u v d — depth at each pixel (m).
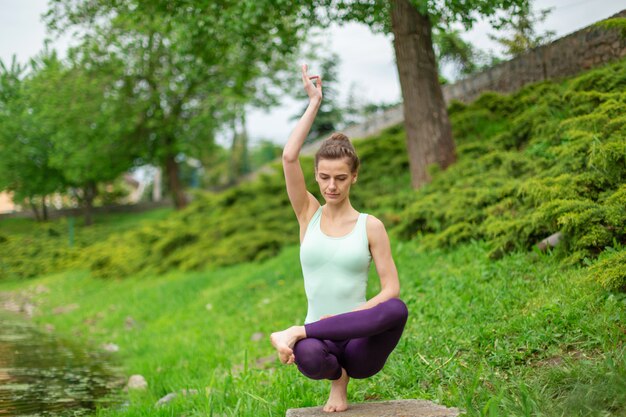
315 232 3.38
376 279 8.23
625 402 3.15
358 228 3.31
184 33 11.91
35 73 25.16
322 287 3.33
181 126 28.52
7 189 35.75
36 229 32.91
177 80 25.77
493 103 12.67
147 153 29.69
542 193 6.86
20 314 15.16
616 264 4.88
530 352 4.47
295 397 4.64
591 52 11.49
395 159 13.66
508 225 7.15
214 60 13.78
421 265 8.11
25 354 9.09
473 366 4.50
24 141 31.56
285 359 3.10
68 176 27.77
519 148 10.09
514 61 13.63
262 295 10.11
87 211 36.56
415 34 11.34
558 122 8.98
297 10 11.11
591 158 6.58
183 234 16.92
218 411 4.61
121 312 12.34
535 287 5.84
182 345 8.25
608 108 7.50
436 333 5.42
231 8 10.97
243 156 52.09
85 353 9.23
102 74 24.36
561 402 3.35
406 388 4.46
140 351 8.80
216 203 18.14
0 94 25.81
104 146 26.38
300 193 3.46
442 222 9.12
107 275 18.19
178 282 13.79
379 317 3.07
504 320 5.29
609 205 6.00
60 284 19.77
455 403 3.76
